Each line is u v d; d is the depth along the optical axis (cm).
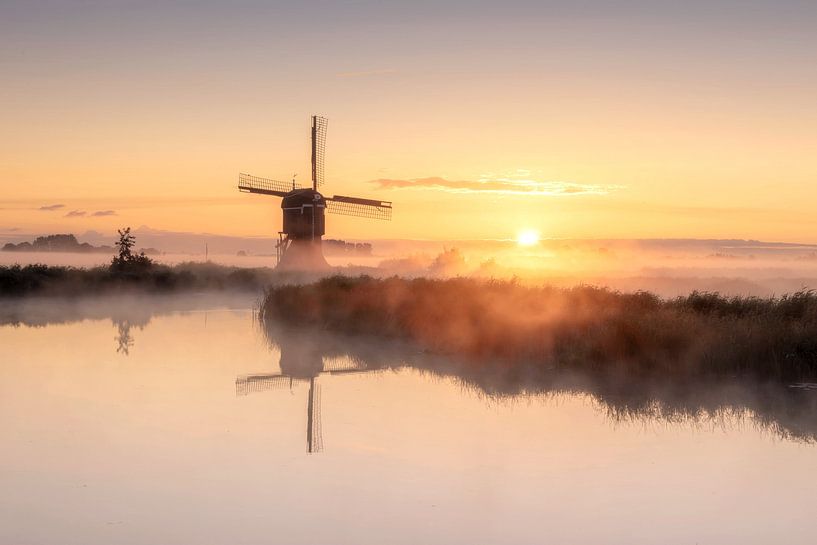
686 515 1038
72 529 995
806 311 2311
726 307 2538
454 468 1253
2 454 1347
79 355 2581
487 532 980
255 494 1134
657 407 1689
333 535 973
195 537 966
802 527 992
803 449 1357
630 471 1230
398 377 2122
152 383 2047
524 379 2039
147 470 1252
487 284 3341
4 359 2481
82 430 1518
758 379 1972
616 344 2162
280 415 1647
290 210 6750
